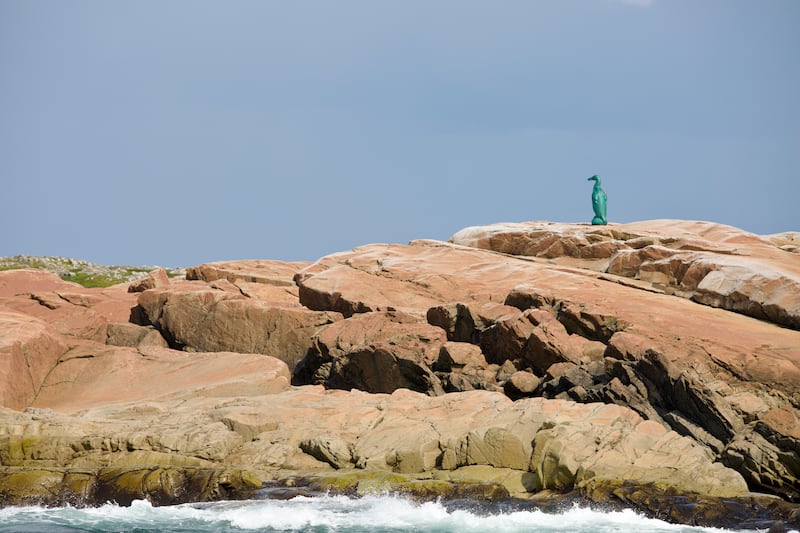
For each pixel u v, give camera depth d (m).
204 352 185.50
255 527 105.62
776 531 101.44
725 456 121.56
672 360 135.75
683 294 173.50
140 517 109.38
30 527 105.00
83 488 116.31
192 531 104.38
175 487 116.88
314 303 198.12
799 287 157.12
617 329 152.12
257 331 188.38
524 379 148.12
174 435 127.38
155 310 198.12
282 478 121.69
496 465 120.81
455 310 172.38
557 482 115.38
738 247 186.12
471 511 110.62
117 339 192.75
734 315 160.38
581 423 121.12
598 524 105.12
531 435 122.75
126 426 131.62
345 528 105.06
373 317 175.25
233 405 144.88
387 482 117.75
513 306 171.75
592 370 145.12
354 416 137.00
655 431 123.00
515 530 103.31
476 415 131.75
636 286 178.25
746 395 129.50
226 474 117.81
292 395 151.25
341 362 168.12
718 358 135.50
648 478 113.69
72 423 130.00
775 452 117.88
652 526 104.62
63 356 172.25
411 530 104.00
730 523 104.50
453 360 155.38
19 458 124.62
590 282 180.62
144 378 168.88
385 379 161.62
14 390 156.00
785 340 143.62
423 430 129.25
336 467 126.06
